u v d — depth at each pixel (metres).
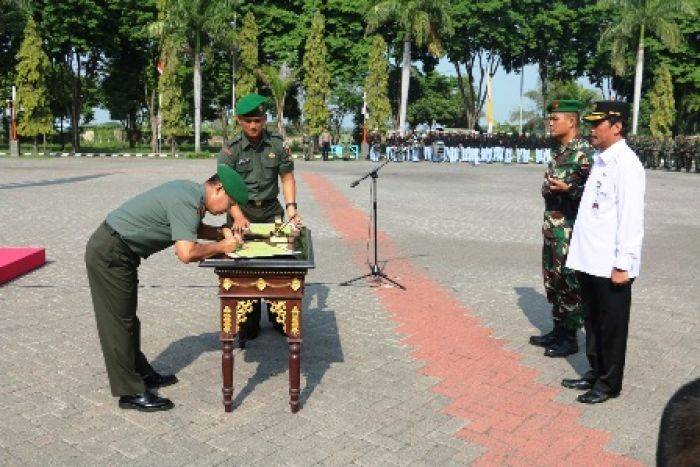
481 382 4.95
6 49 41.94
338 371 5.12
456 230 12.16
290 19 42.66
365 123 40.28
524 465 3.72
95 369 5.02
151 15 40.66
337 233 11.51
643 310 7.01
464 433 4.09
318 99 38.34
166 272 8.30
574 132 5.25
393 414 4.35
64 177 21.97
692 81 46.06
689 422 1.48
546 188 5.38
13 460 3.66
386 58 39.81
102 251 4.11
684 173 31.02
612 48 39.94
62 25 38.97
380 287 7.80
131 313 4.27
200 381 4.86
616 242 4.36
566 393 4.76
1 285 7.45
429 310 6.89
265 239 4.70
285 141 5.75
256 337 5.96
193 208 4.08
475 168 31.61
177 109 39.50
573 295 5.38
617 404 4.57
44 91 37.84
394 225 12.55
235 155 5.61
